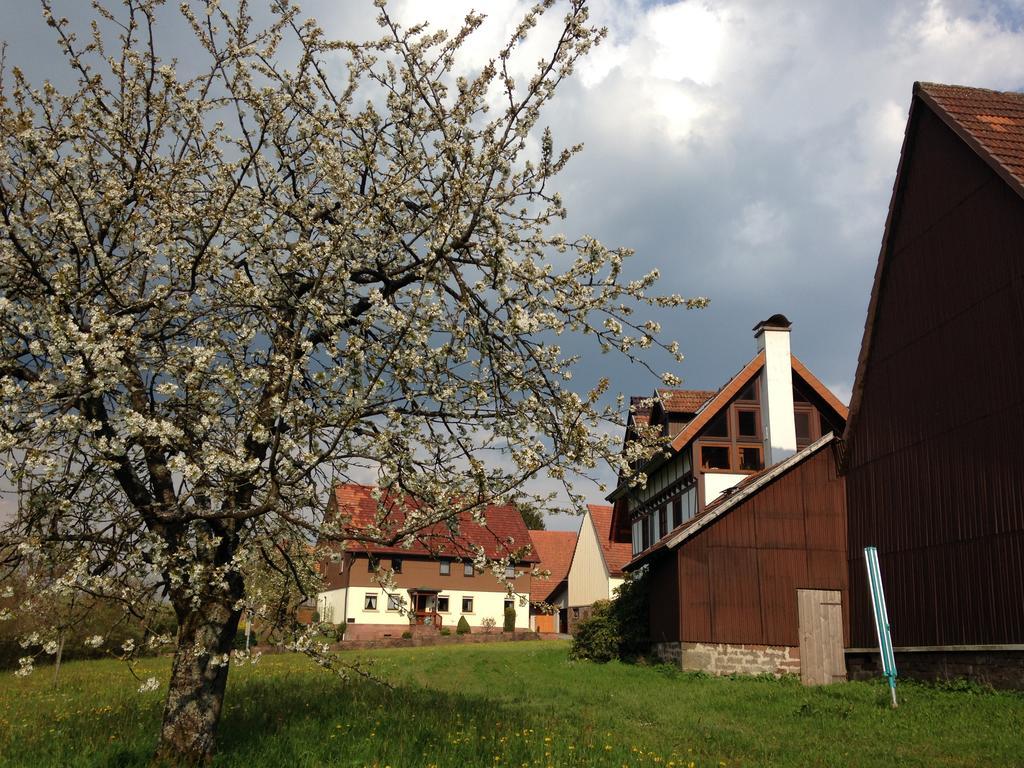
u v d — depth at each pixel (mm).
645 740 10102
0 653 23281
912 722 12219
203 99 8742
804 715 13125
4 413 6641
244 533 8195
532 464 7441
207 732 7723
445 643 39062
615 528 37781
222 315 8422
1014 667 14664
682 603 20906
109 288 7695
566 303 8633
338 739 8477
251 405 7738
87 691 15195
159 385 7297
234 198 8742
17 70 7887
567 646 33188
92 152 8477
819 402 28172
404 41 8859
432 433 8703
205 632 7824
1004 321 15500
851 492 20891
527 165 8844
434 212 8727
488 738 8930
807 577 21031
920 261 18250
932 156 18094
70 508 7176
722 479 27047
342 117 9172
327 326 8016
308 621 8414
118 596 7105
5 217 7457
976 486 15977
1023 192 14852
